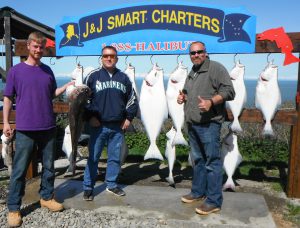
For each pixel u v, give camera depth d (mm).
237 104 4637
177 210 4219
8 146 5707
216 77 3818
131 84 4438
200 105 3633
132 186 5105
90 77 4324
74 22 5230
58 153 7613
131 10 4980
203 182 4383
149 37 4965
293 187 4797
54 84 3998
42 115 3834
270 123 4664
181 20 4848
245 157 7062
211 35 4789
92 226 3869
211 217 4012
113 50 4207
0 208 4375
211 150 3951
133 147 7953
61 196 4672
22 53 5375
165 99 4805
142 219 4023
